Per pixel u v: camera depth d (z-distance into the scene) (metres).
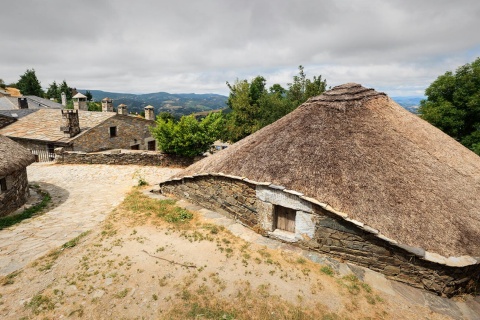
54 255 5.96
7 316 4.17
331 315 4.65
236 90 29.50
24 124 21.44
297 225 6.70
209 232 7.35
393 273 5.77
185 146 16.97
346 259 6.21
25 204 9.91
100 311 4.40
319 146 7.31
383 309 4.90
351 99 8.71
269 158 7.60
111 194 11.40
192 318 4.39
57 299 4.59
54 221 8.12
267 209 7.16
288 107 23.72
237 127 29.42
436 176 6.94
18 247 6.34
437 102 18.59
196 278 5.34
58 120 21.64
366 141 7.42
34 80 66.25
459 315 4.96
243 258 6.14
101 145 20.48
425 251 5.31
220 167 8.43
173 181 10.38
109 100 27.94
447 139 9.34
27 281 5.02
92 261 5.73
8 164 8.65
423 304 5.14
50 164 17.17
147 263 5.73
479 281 5.84
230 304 4.74
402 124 8.62
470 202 6.53
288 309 4.71
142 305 4.58
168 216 8.34
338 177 6.54
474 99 16.55
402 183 6.46
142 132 24.48
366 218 5.82
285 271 5.75
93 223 7.95
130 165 17.53
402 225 5.68
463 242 5.51
